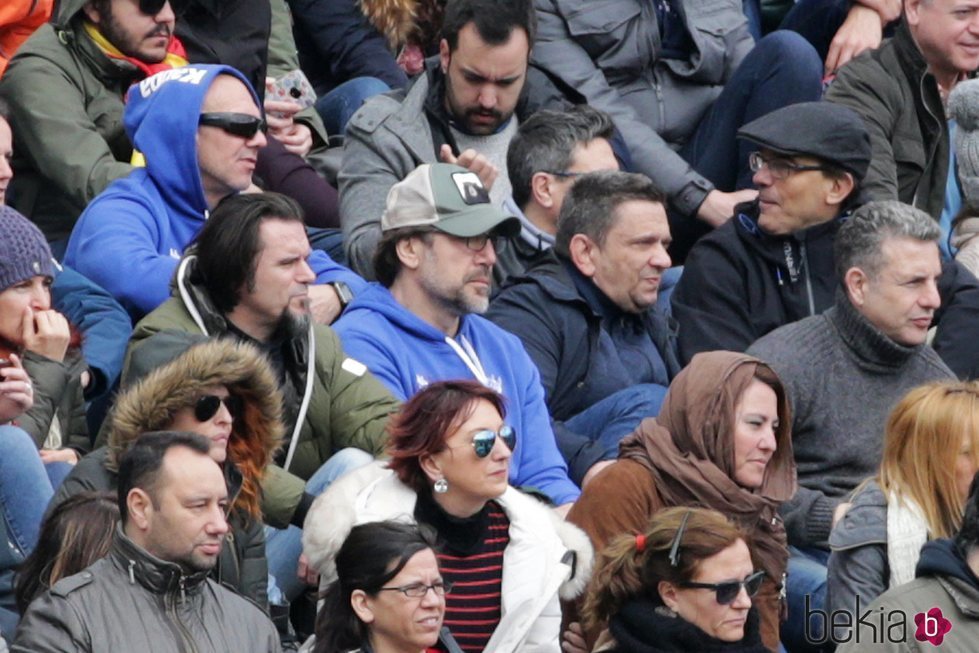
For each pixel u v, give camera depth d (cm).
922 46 3666
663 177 3628
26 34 3375
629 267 3062
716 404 2625
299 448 2728
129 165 3175
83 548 2202
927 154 3691
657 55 3784
